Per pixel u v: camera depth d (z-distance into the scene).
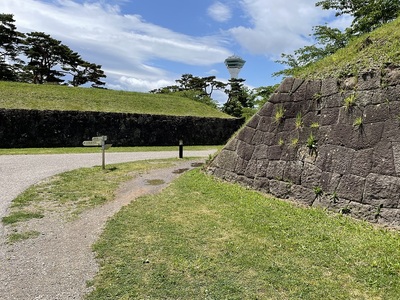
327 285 2.76
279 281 2.83
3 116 14.14
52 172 7.96
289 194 5.30
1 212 4.82
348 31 11.54
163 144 18.81
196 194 5.90
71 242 3.75
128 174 8.11
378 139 4.25
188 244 3.63
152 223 4.35
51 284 2.81
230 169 6.62
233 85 38.78
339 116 4.82
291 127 5.50
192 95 35.69
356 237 3.73
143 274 2.97
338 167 4.65
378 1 10.54
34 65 33.47
